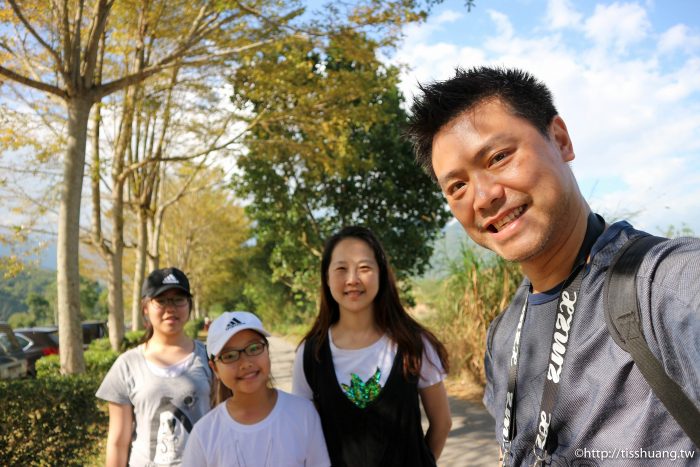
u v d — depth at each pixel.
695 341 0.84
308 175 13.91
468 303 8.48
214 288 45.34
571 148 1.19
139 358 3.12
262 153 12.89
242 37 10.21
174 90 12.48
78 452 5.41
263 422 2.37
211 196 29.27
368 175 14.34
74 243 8.62
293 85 12.05
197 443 2.39
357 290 2.61
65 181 8.62
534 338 1.23
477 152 1.11
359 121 12.30
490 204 1.10
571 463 1.04
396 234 14.33
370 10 9.34
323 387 2.57
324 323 2.78
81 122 8.79
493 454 5.57
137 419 3.01
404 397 2.50
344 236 2.77
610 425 0.98
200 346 3.28
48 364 10.64
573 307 1.10
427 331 2.78
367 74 11.91
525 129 1.10
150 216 16.14
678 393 0.87
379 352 2.59
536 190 1.08
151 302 3.15
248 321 2.38
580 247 1.14
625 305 0.97
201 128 13.77
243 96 13.05
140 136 14.87
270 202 14.34
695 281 0.88
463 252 8.80
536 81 1.16
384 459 2.42
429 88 1.21
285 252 15.12
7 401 4.77
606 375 1.00
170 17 10.84
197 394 3.05
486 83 1.15
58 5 8.59
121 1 10.02
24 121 9.96
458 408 7.35
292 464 2.33
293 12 9.84
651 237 1.04
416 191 14.50
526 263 1.22
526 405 1.23
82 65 8.81
